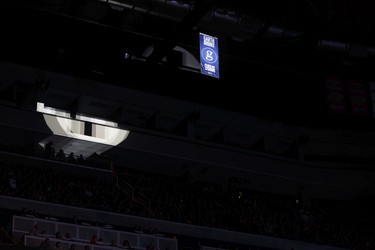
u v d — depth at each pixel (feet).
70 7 147.02
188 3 144.66
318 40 163.84
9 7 149.07
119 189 152.15
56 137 157.48
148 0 141.18
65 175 145.48
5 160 144.87
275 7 149.48
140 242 130.11
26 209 124.36
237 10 151.64
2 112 151.12
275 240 159.94
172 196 160.04
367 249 109.70
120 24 158.61
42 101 158.10
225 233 154.20
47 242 108.37
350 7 155.02
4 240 112.16
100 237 125.49
